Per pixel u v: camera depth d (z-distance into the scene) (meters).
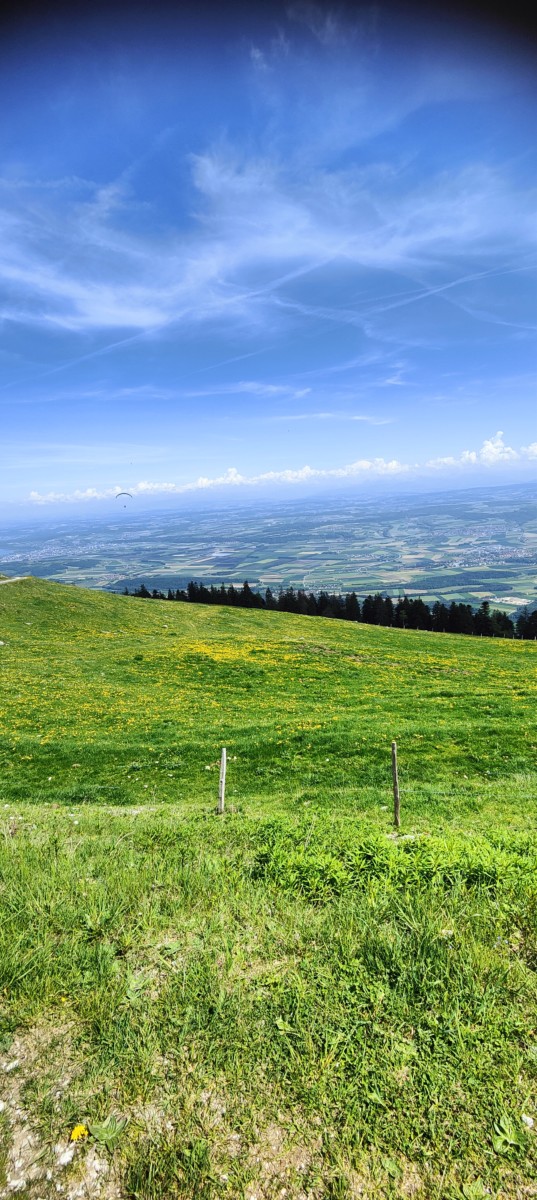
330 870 8.10
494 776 19.70
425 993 5.38
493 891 7.41
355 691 36.25
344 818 14.59
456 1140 4.09
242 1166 3.95
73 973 5.81
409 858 8.56
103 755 23.34
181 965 6.03
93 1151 4.12
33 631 56.12
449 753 21.89
